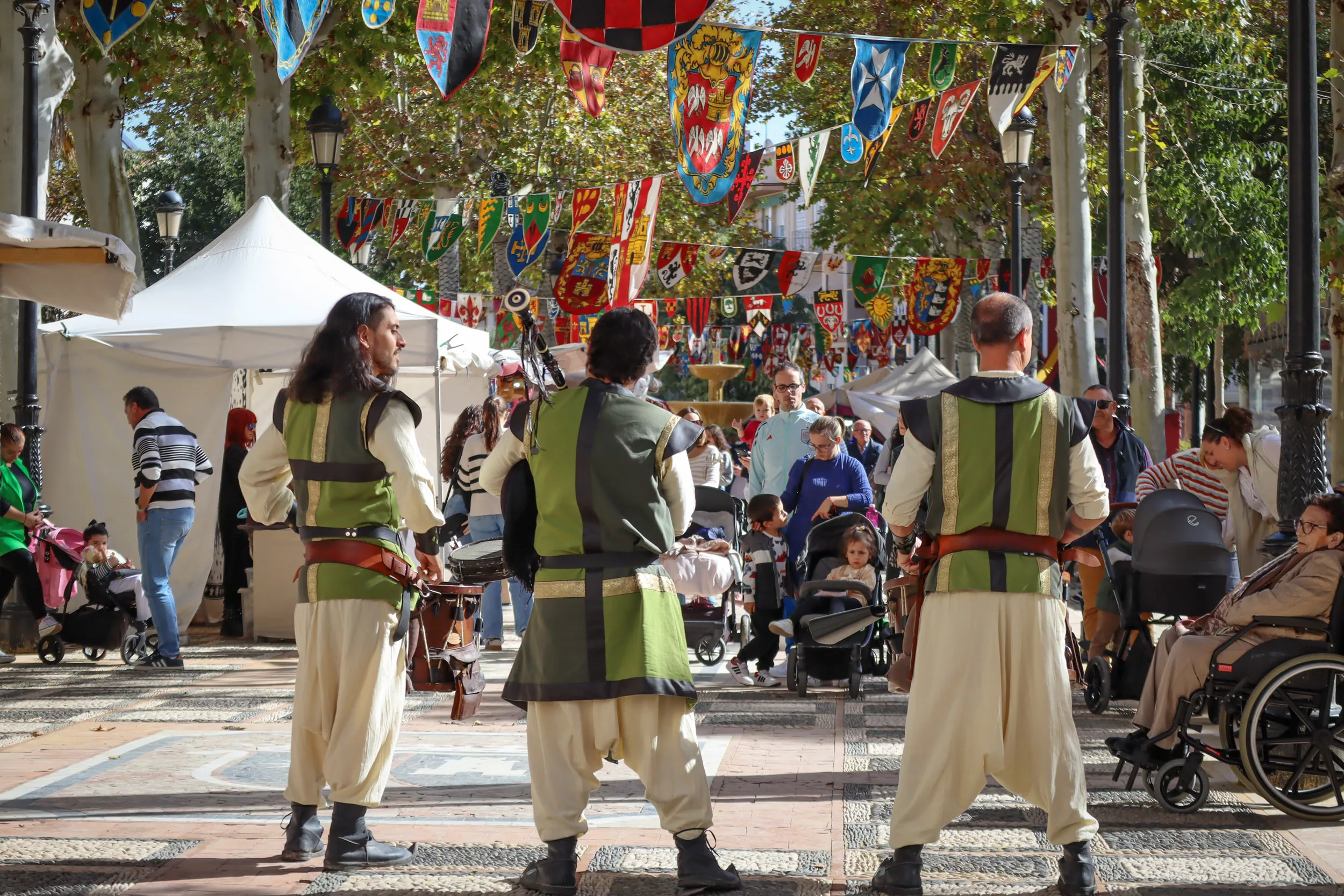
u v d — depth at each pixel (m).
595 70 9.97
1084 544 8.84
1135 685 8.34
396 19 19.25
